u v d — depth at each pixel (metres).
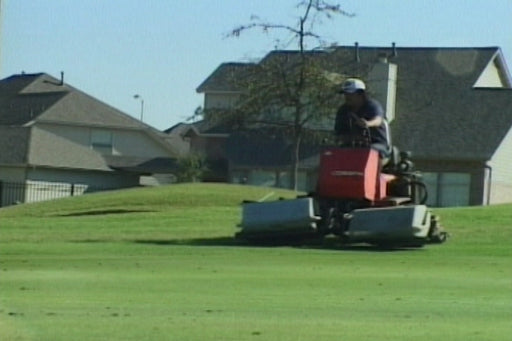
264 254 45.25
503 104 153.62
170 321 24.41
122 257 43.16
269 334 22.78
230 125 138.50
